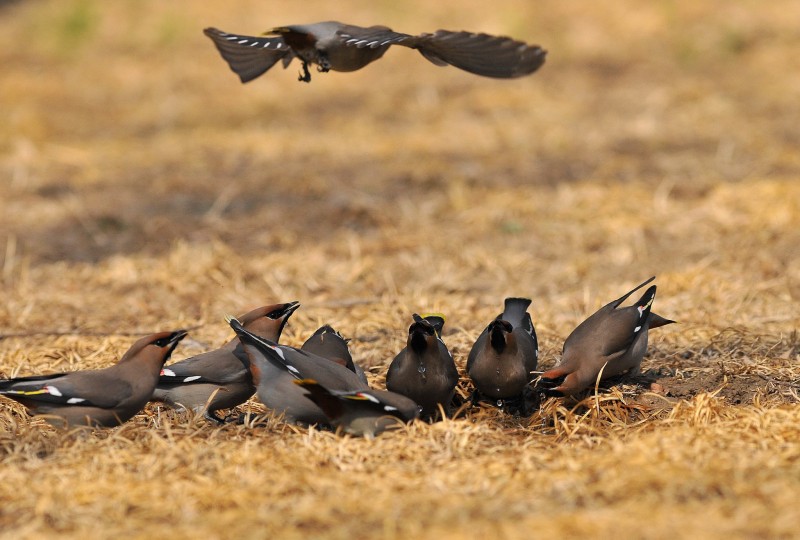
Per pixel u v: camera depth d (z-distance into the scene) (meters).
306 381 8.80
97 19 35.22
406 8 34.94
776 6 32.75
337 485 7.98
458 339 12.02
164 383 9.85
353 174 20.89
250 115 26.34
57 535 7.31
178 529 7.31
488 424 9.74
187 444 8.80
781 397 10.16
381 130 24.19
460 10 34.34
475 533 7.02
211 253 16.38
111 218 18.58
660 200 18.20
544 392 10.10
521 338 10.29
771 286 14.03
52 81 29.73
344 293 14.75
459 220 18.05
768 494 7.51
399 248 16.67
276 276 15.41
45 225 18.44
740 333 11.88
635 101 25.66
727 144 21.70
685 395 10.34
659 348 11.72
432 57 7.38
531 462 8.40
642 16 32.50
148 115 26.59
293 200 19.64
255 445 8.74
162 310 14.16
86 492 7.91
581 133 23.19
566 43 31.09
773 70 27.62
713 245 16.19
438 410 9.86
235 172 21.41
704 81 27.03
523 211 18.12
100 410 9.29
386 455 8.69
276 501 7.75
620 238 16.73
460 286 14.90
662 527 7.03
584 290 14.47
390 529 7.13
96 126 25.70
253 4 36.56
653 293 10.65
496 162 21.31
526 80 27.95
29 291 15.08
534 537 6.94
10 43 33.91
